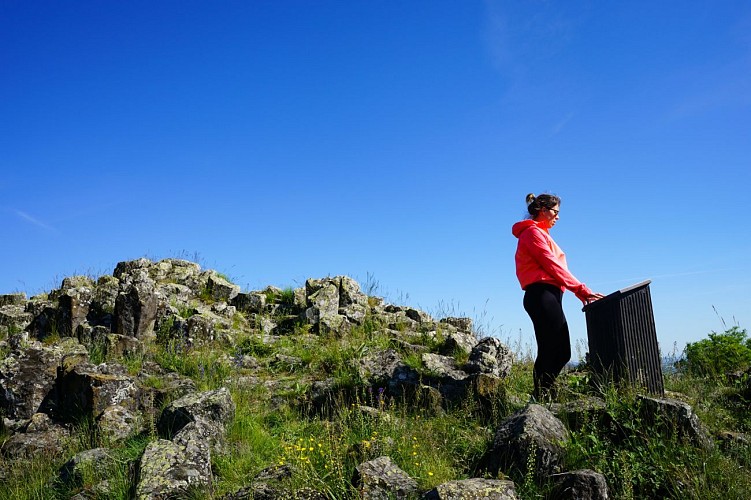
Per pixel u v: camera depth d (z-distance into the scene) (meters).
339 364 8.94
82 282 12.89
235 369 9.15
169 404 6.91
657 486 5.03
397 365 8.50
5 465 6.65
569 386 6.90
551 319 6.68
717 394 7.22
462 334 10.14
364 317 11.54
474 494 4.57
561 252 7.04
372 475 4.97
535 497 4.87
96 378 7.56
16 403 7.78
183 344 9.95
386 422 6.50
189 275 13.10
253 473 5.70
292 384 8.48
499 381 7.06
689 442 5.49
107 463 6.02
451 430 6.36
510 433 5.41
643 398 5.82
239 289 13.06
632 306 6.52
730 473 5.15
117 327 10.08
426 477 5.26
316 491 4.98
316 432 6.67
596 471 5.16
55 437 7.15
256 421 7.12
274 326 11.46
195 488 5.27
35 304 11.75
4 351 9.77
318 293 11.74
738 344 8.84
